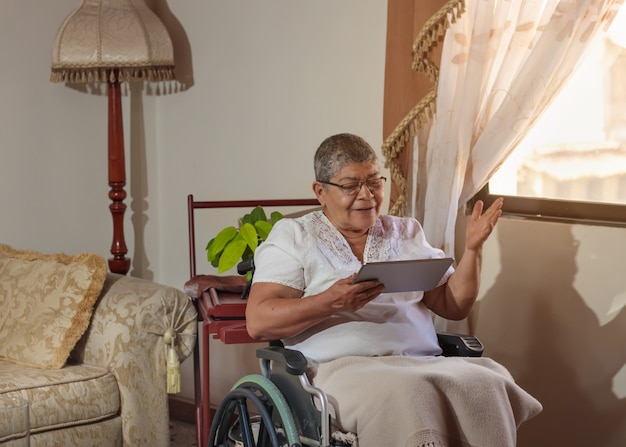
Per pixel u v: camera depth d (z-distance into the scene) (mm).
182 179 4023
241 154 3785
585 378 2777
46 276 3145
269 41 3627
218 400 3930
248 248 2889
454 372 2172
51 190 3924
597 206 2781
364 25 3289
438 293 2531
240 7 3721
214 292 2910
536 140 2951
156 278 4160
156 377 3062
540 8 2660
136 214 4109
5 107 3779
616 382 2709
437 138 2854
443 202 2834
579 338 2781
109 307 3064
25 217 3867
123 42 3570
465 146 2785
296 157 3580
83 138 3996
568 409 2822
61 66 3584
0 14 3736
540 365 2875
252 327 2336
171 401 4004
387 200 3268
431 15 2838
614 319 2701
